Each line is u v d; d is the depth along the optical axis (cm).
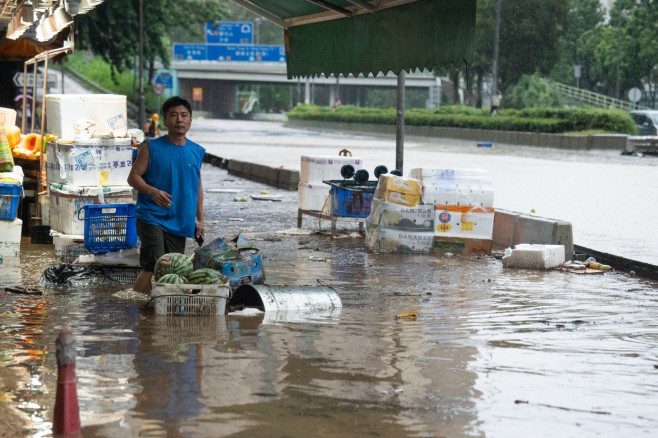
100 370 752
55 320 957
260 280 1139
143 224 1082
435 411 662
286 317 993
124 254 1198
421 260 1472
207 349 831
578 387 735
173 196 1087
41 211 1591
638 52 8694
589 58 9675
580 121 6272
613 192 2802
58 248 1337
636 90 7038
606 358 832
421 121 7944
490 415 657
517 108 8012
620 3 8506
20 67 3775
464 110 7869
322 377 744
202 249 1138
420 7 1309
